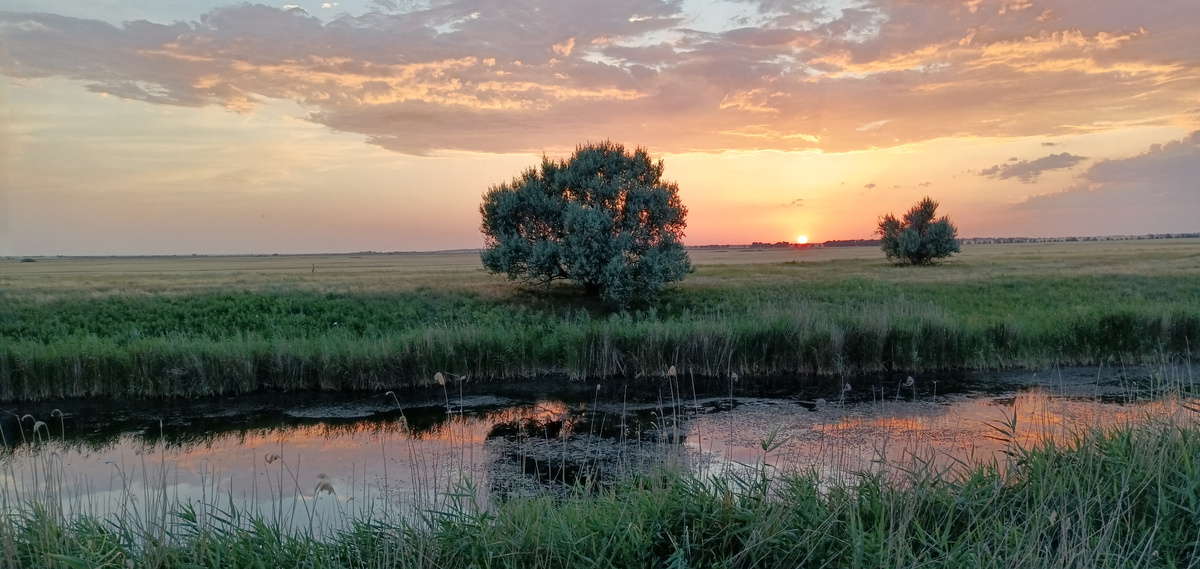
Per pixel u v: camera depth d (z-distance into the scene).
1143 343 19.47
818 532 5.40
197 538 5.76
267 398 16.56
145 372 16.72
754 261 71.69
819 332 18.86
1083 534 5.02
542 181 29.86
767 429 12.64
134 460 11.58
